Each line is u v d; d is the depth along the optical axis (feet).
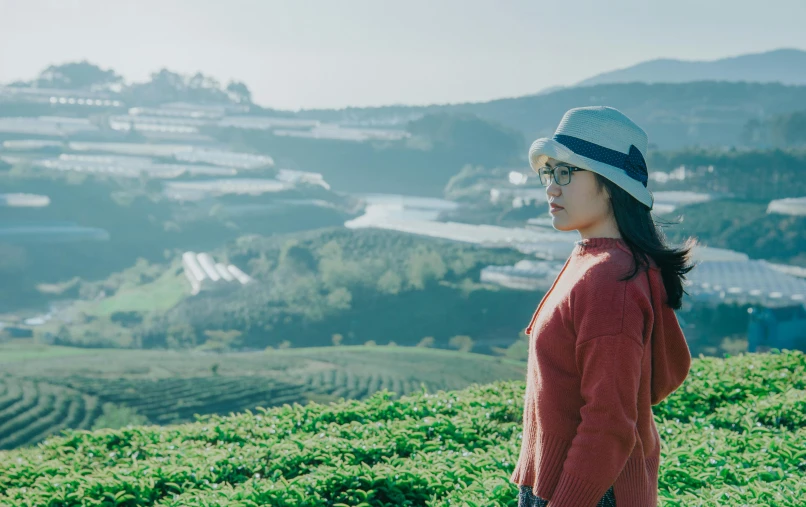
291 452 16.60
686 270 6.59
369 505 13.34
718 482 12.98
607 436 6.00
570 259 6.89
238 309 400.67
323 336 366.63
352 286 410.93
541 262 468.34
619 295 6.18
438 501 13.19
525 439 7.11
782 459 14.38
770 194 621.31
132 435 20.95
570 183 6.69
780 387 20.33
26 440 144.36
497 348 335.67
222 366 224.94
